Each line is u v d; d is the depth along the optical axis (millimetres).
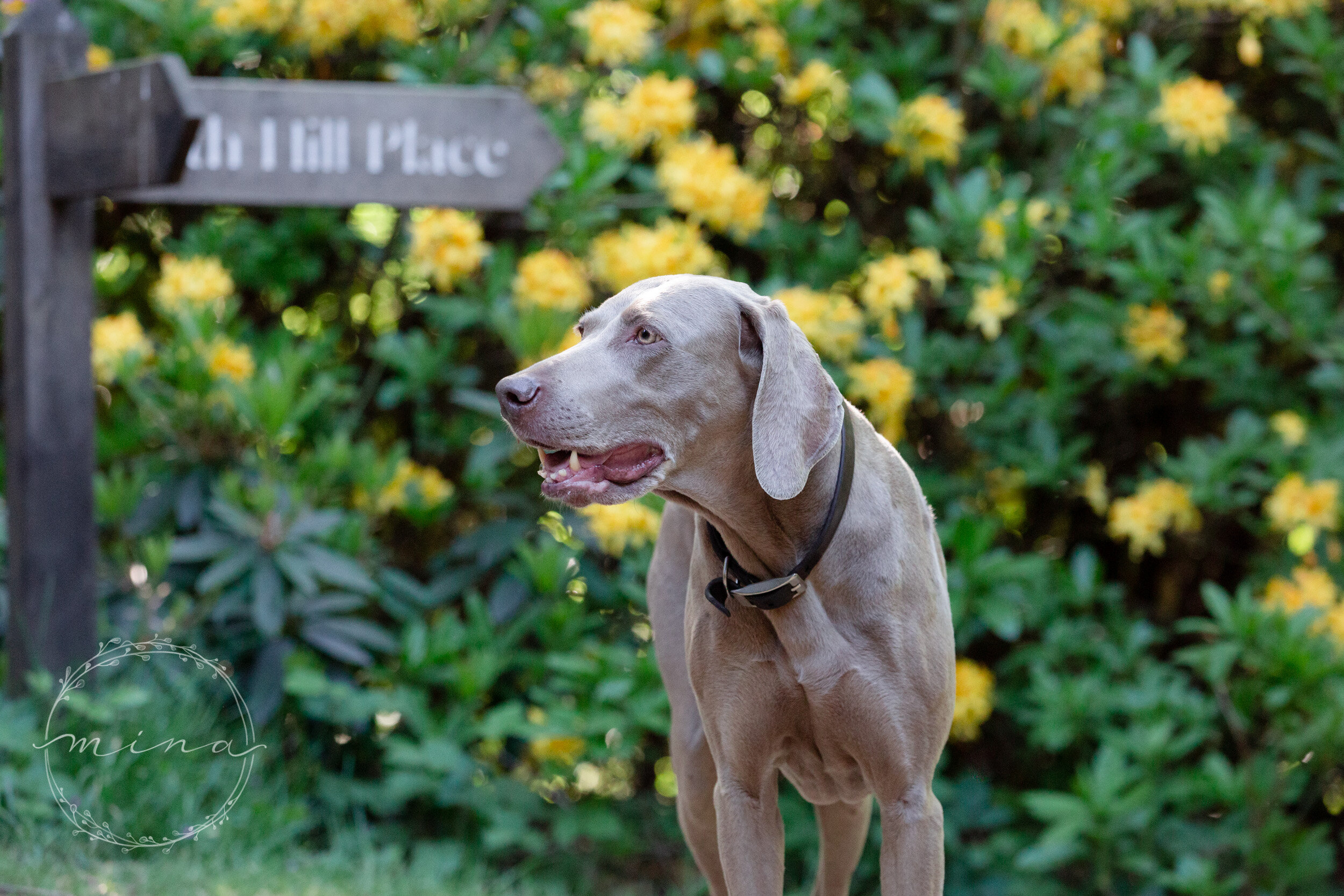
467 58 6766
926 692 3229
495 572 6906
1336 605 6078
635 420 3033
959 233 6422
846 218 7230
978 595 6043
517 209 6016
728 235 6996
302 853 5648
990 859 6254
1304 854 5871
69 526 5645
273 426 6031
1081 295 6520
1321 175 6840
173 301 6336
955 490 6590
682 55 6828
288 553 6090
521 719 6148
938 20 7027
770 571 3254
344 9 6473
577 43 6723
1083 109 6898
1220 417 7066
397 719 6656
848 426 3266
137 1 6352
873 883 6430
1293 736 5801
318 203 5828
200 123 5105
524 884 6109
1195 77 6734
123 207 7102
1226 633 6172
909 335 6438
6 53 5594
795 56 6781
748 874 3330
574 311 6316
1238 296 6410
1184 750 5930
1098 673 6242
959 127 6527
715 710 3342
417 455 7289
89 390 5719
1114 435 7219
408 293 7137
